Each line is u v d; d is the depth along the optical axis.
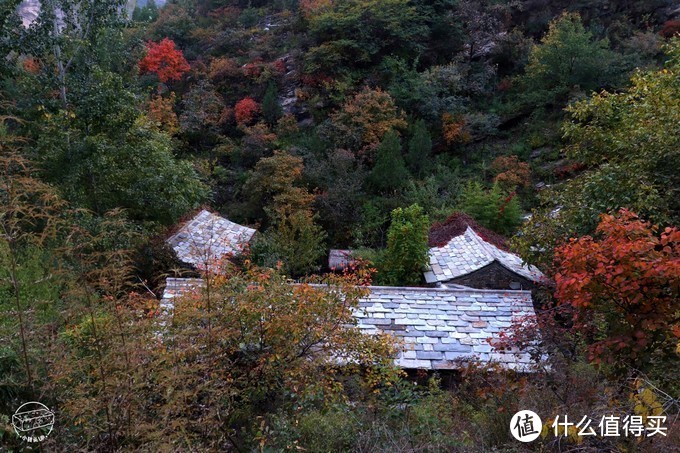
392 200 19.05
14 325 4.35
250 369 5.27
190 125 23.89
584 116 10.27
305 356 5.46
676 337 4.04
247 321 5.21
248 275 5.89
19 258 6.50
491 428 4.67
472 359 6.05
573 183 9.42
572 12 25.44
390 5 25.84
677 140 7.48
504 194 17.19
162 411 4.00
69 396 4.17
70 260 4.83
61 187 10.75
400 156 20.09
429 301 8.32
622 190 7.84
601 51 20.88
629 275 4.08
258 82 26.77
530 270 10.62
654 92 9.05
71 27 11.54
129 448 3.78
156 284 10.00
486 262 10.87
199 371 4.73
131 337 4.18
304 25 29.12
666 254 4.22
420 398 5.81
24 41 10.73
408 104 23.16
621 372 4.32
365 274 6.35
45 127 10.91
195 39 32.94
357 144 21.50
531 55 23.33
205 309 4.84
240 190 21.08
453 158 22.12
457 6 26.38
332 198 18.66
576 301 4.26
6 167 4.34
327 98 24.88
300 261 14.60
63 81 11.13
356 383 5.81
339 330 5.66
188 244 11.66
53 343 4.07
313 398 5.18
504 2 27.30
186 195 14.21
